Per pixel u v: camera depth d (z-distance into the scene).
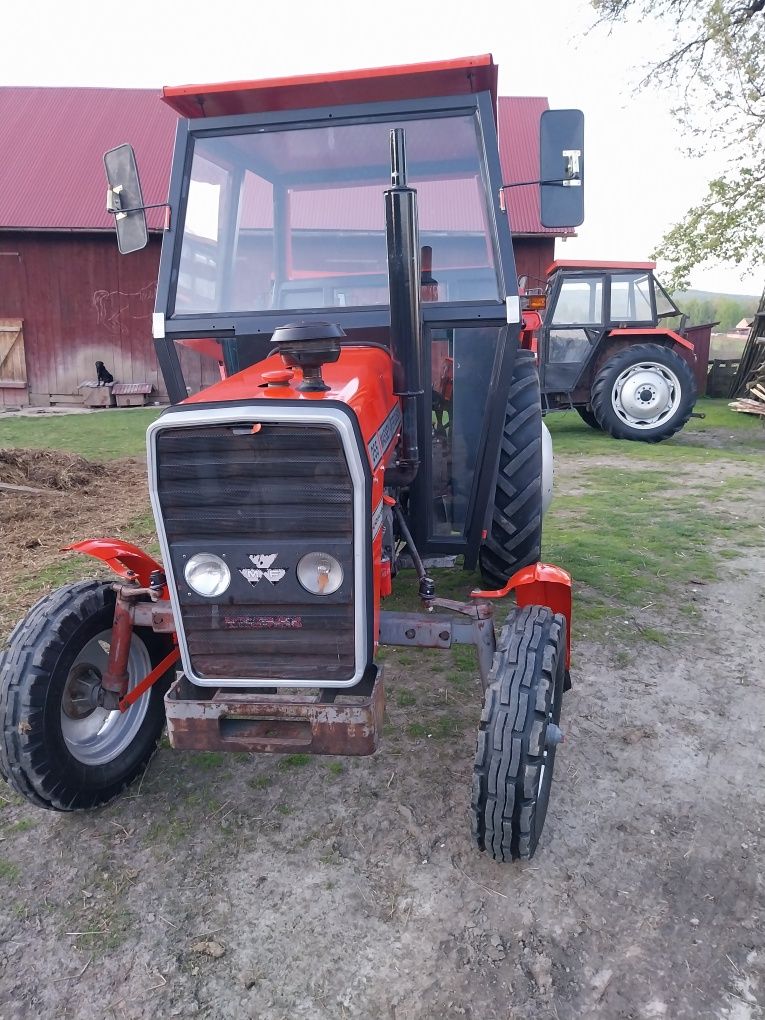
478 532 3.62
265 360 2.93
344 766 3.06
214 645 2.35
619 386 10.72
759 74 15.10
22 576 5.14
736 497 7.09
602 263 10.95
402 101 3.15
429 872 2.49
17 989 2.11
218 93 3.07
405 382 2.58
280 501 2.15
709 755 3.11
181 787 2.96
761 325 15.83
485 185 3.13
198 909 2.36
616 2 15.16
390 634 2.68
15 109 17.97
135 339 16.02
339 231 3.30
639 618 4.38
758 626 4.29
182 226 3.22
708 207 16.66
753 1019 1.97
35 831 2.74
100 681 2.90
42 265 15.74
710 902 2.35
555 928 2.26
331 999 2.05
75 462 8.26
